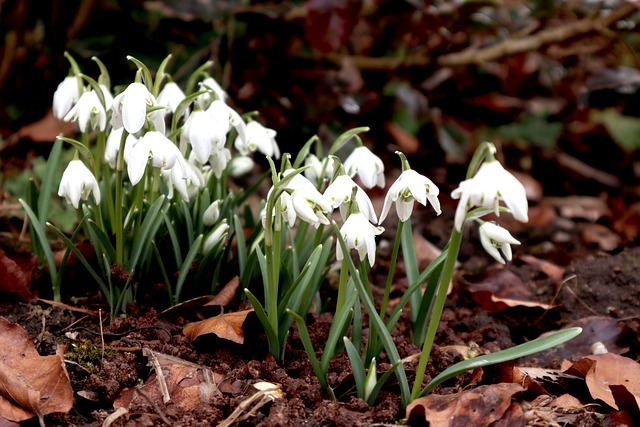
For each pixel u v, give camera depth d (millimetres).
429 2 1311
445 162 1558
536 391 940
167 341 970
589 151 1796
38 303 1007
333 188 893
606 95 1357
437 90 1507
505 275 1147
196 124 936
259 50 1368
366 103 1395
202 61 1332
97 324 988
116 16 1315
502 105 1568
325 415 893
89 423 900
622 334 1037
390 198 882
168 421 882
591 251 1318
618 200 1591
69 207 1165
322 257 979
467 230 1299
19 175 1237
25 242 1132
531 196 1584
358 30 1519
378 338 931
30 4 1322
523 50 1410
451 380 949
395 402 908
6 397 889
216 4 1303
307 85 1373
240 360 956
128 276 983
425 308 982
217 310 1007
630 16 1321
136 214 984
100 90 970
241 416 894
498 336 1053
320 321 1003
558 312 1088
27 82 1336
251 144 1011
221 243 995
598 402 943
